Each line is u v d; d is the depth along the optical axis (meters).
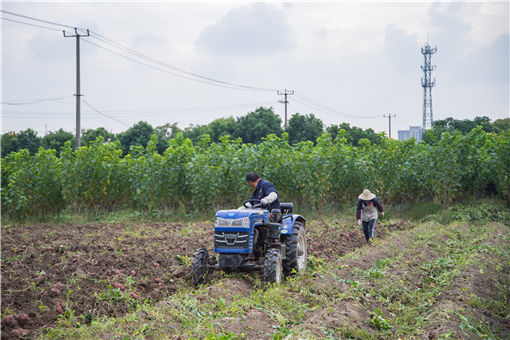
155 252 10.03
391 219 17.19
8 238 11.23
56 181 16.86
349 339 5.68
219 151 18.22
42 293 6.89
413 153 19.52
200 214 17.66
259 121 48.62
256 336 5.52
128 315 6.28
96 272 8.26
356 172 18.56
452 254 10.74
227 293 7.12
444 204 18.47
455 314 6.24
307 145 19.16
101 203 17.95
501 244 11.75
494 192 20.23
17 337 5.59
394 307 7.04
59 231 13.28
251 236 7.92
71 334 5.69
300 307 6.68
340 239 12.60
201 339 5.19
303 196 18.02
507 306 6.87
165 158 17.45
